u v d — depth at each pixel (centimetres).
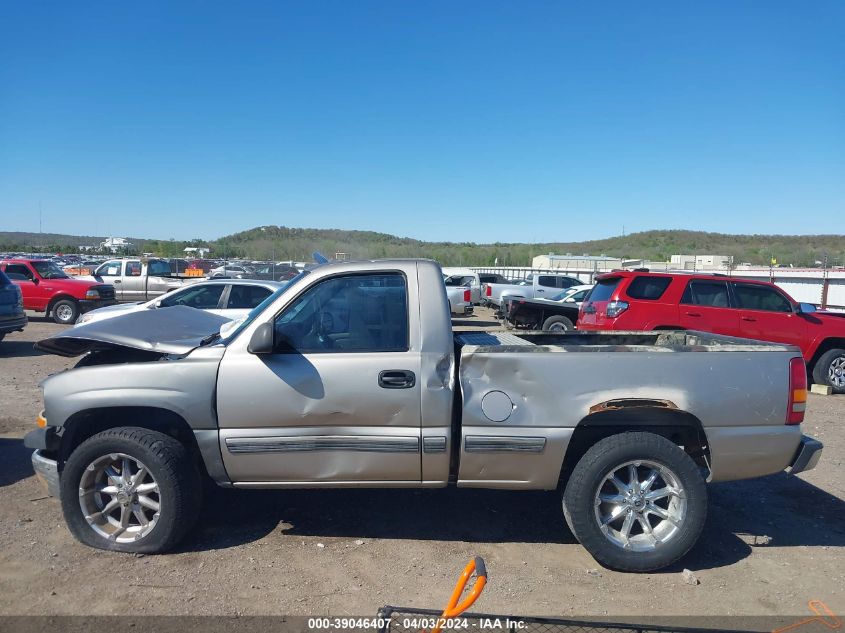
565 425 417
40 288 1839
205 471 501
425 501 528
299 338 429
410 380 414
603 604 377
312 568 412
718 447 425
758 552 454
